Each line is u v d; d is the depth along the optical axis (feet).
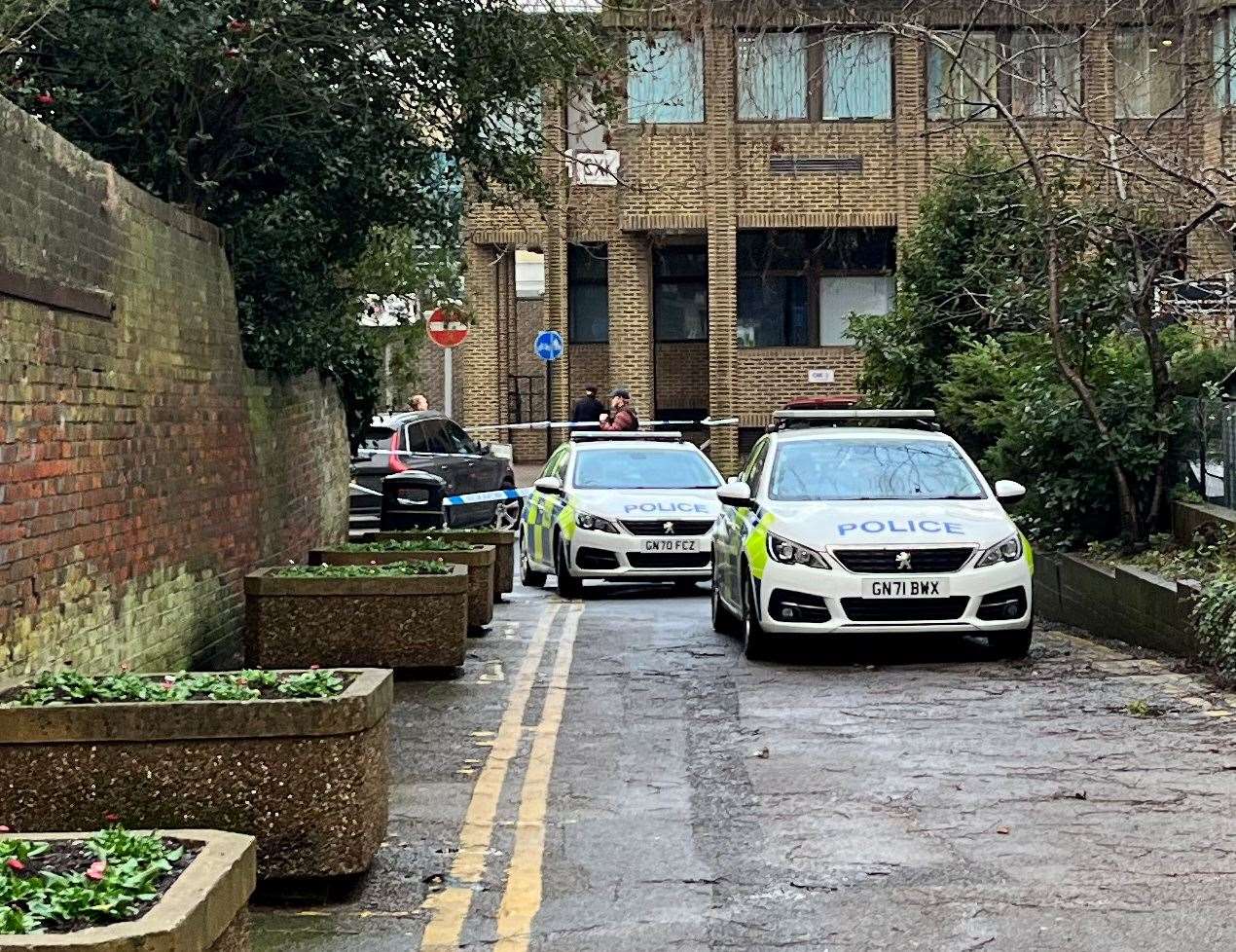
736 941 20.21
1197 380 53.26
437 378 132.26
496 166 48.80
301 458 52.11
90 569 29.94
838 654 44.83
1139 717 34.27
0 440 25.55
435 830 25.82
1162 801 27.02
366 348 59.57
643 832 25.62
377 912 21.70
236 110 43.32
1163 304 53.21
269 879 22.02
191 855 16.83
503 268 118.52
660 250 111.96
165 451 35.35
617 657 44.83
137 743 21.83
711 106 106.73
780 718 35.01
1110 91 59.52
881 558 42.14
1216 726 33.14
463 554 49.75
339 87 44.68
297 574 40.32
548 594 66.28
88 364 30.17
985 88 54.49
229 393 41.73
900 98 105.50
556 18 46.52
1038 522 54.24
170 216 36.68
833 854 24.11
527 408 121.08
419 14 45.16
